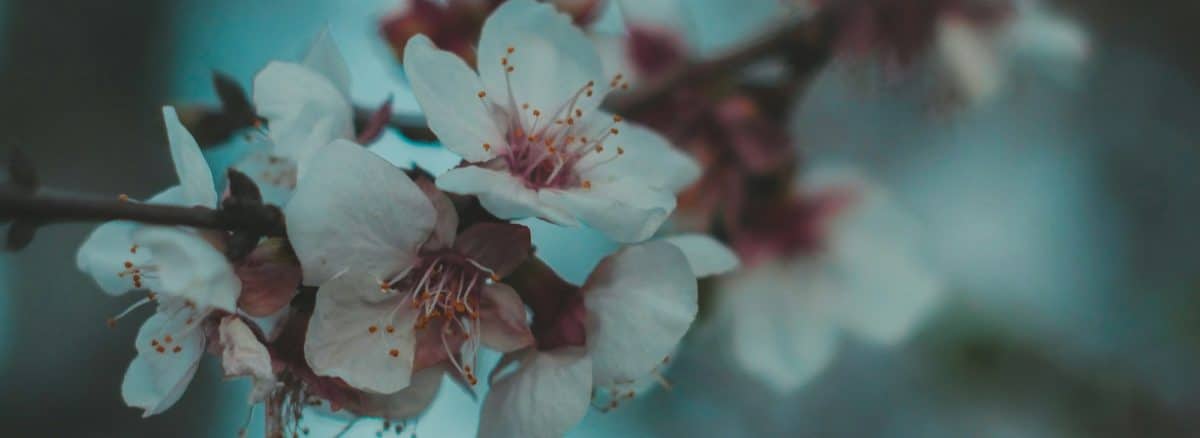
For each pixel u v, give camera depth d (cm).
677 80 29
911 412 38
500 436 23
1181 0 43
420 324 22
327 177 21
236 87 25
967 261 41
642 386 25
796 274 31
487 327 22
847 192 32
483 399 23
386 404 22
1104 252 41
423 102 22
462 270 22
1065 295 39
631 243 23
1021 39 30
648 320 23
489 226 22
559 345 23
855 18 29
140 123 47
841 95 41
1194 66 43
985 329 32
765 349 31
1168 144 43
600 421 38
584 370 22
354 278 22
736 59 29
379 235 22
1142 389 33
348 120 23
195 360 22
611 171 23
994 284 39
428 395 22
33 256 44
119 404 44
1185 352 35
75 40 48
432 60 23
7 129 46
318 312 21
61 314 44
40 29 48
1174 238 41
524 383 23
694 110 29
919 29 30
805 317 31
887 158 42
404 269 22
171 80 47
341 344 22
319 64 24
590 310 23
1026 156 42
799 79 30
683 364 37
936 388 35
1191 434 33
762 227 31
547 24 23
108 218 21
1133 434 33
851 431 38
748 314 31
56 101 47
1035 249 41
